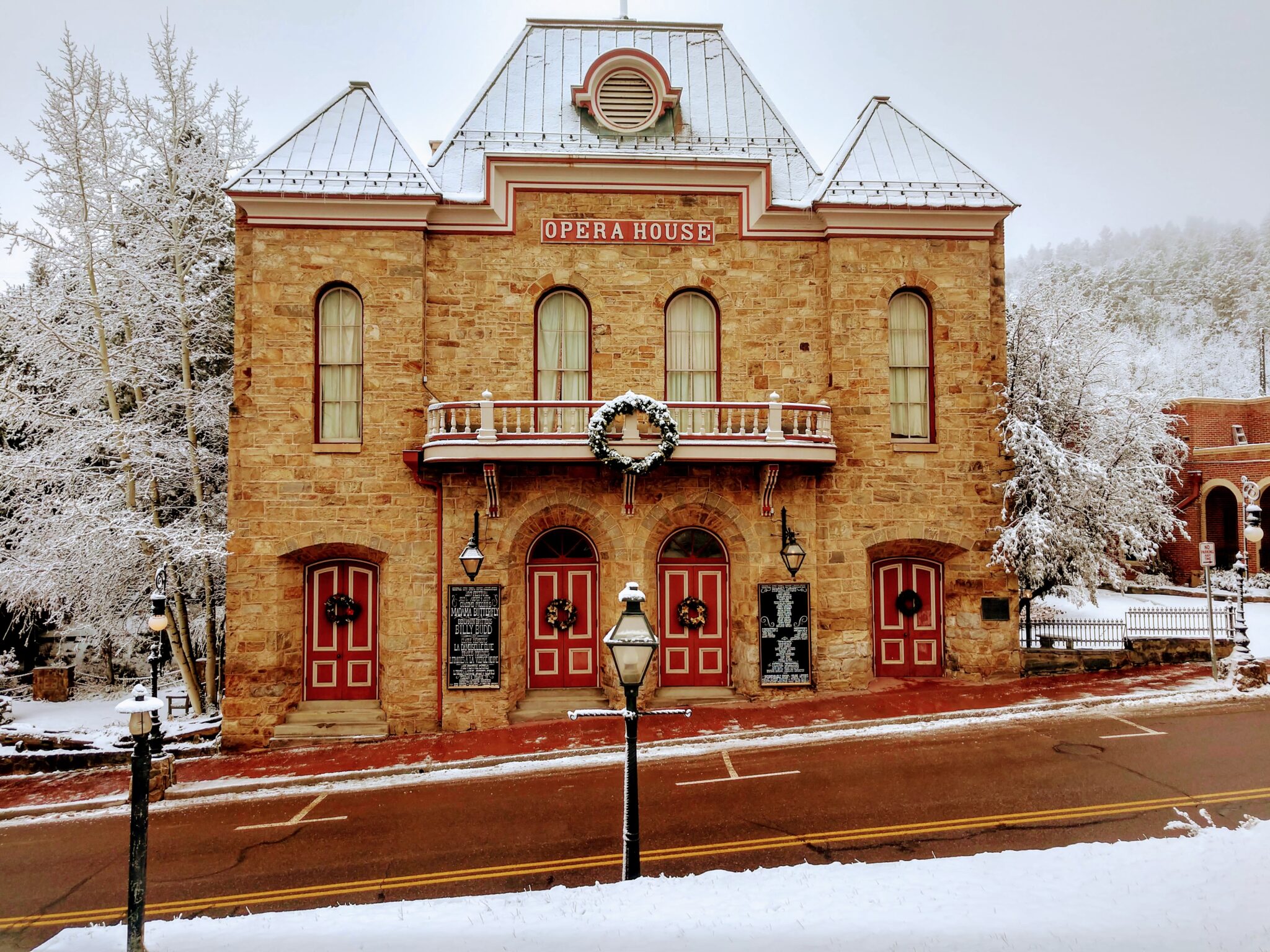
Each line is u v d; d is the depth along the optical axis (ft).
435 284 55.72
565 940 22.85
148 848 36.68
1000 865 28.12
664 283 56.95
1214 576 100.27
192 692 61.82
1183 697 51.29
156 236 61.77
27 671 81.00
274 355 53.62
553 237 56.34
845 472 55.72
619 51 58.59
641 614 26.48
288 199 52.85
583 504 54.13
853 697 53.62
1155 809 34.37
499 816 37.88
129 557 58.18
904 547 57.52
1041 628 65.05
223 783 44.73
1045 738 44.45
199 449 61.93
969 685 55.36
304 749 50.96
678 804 37.86
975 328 57.06
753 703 53.72
